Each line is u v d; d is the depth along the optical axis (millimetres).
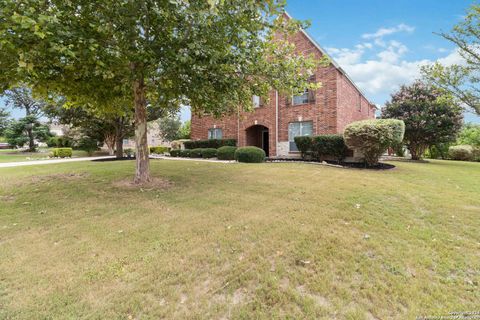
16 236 3408
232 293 2268
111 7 4492
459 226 3816
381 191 5820
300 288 2340
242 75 6035
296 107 14359
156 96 7441
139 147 6773
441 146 18000
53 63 4645
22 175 7863
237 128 16719
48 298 2137
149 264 2699
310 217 4113
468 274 2594
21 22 3334
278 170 9039
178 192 5828
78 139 21328
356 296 2232
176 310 2041
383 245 3168
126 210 4539
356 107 17078
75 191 5891
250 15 4852
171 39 5078
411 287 2357
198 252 2967
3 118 25688
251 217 4133
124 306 2064
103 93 6559
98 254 2908
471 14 9867
